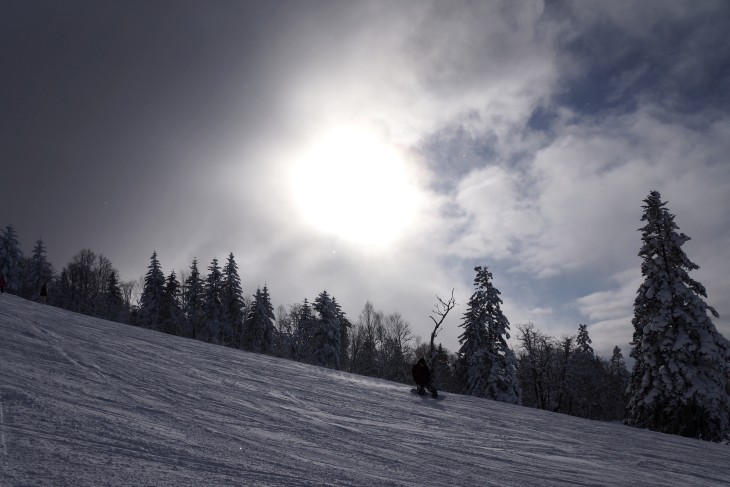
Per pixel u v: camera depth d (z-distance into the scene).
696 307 27.81
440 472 8.67
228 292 63.69
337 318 61.22
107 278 84.31
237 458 6.98
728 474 12.08
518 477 9.27
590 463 11.66
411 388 23.69
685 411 26.97
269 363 23.06
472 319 44.25
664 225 29.98
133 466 5.63
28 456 5.30
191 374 15.47
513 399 41.22
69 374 11.07
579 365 63.00
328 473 7.06
